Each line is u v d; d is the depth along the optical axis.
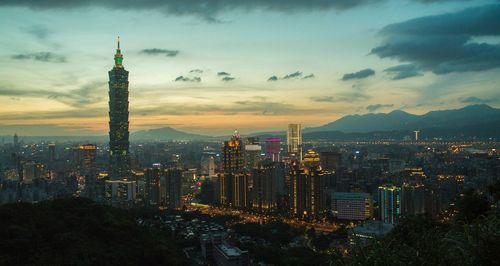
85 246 49.16
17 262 42.81
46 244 47.66
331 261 14.00
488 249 11.29
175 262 54.84
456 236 12.05
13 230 47.44
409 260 11.93
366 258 12.34
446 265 11.57
